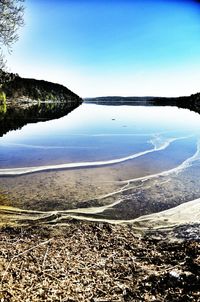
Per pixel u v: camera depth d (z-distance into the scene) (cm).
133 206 1214
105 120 4797
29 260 759
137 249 856
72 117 5362
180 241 912
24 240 891
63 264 745
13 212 1136
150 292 612
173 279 634
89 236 937
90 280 675
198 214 1124
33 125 3872
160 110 8356
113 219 1095
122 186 1447
